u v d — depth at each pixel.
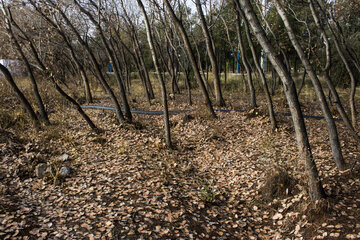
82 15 8.68
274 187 4.82
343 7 7.07
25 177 5.09
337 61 15.40
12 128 7.55
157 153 6.94
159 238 3.56
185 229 3.83
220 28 15.79
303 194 4.30
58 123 8.52
